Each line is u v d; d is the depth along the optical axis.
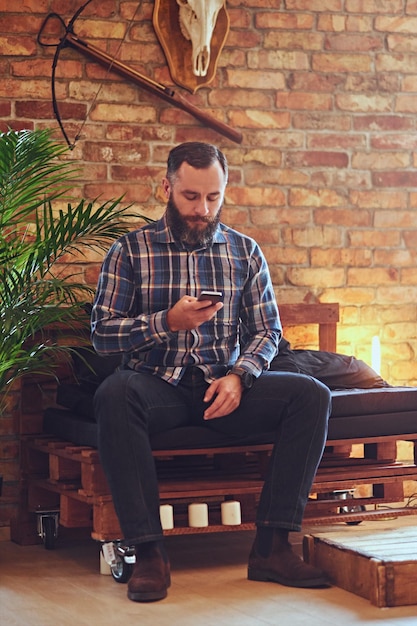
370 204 4.52
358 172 4.51
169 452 3.30
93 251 4.16
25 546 3.86
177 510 3.73
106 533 3.23
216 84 4.32
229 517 3.33
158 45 4.22
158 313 3.13
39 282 3.54
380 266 4.54
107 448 3.01
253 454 3.99
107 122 4.17
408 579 2.87
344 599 2.94
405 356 4.55
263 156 4.39
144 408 3.09
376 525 4.12
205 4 4.19
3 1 4.04
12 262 3.71
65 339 4.02
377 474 3.59
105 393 3.04
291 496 3.12
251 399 3.21
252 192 4.38
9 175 3.54
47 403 4.06
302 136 4.43
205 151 3.24
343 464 3.69
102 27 4.15
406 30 4.54
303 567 3.08
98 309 3.26
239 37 4.34
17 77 4.06
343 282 4.49
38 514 3.79
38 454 3.89
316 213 4.46
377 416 3.57
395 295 4.54
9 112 4.05
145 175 4.22
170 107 4.25
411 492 4.52
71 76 4.12
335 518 3.48
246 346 3.34
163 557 3.00
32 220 4.05
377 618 2.74
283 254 4.41
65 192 3.88
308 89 4.43
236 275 3.38
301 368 3.85
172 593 3.03
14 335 3.54
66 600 2.97
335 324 4.40
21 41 4.06
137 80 4.15
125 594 3.04
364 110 4.51
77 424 3.51
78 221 3.62
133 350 3.17
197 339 3.29
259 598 2.96
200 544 3.83
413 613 2.79
